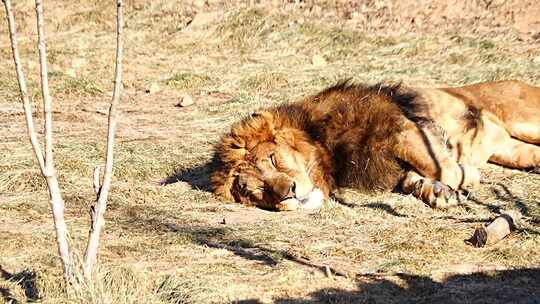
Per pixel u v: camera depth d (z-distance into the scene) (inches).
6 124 740.7
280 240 428.8
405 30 946.1
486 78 776.9
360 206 489.4
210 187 536.7
